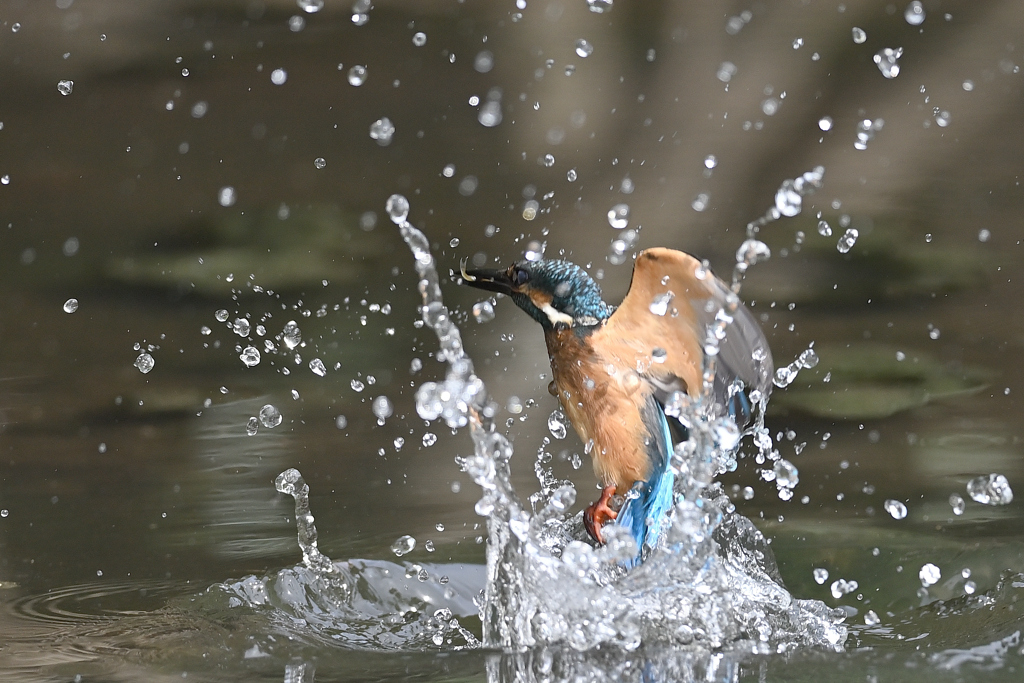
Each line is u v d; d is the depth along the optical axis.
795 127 19.09
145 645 5.42
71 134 19.77
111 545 6.88
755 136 19.08
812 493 7.95
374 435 9.27
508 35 22.39
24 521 7.32
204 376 10.85
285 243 15.29
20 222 16.06
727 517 6.82
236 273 14.12
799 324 12.29
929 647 5.41
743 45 21.05
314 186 17.67
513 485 8.22
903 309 12.65
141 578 6.37
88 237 15.48
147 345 11.76
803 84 20.06
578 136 19.62
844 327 12.14
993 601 5.97
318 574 6.39
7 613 5.84
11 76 21.16
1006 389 10.22
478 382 6.16
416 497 7.88
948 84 19.77
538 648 5.57
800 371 10.87
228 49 22.42
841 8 21.58
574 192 17.55
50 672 5.06
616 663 5.31
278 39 22.89
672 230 15.80
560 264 6.40
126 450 8.82
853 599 6.23
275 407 9.96
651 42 21.38
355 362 11.33
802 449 8.92
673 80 20.77
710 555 5.93
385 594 6.31
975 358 11.07
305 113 20.67
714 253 14.90
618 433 6.24
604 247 15.20
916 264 14.12
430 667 5.28
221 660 5.25
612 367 6.21
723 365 6.18
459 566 6.68
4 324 12.42
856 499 7.77
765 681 5.02
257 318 12.61
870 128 7.15
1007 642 5.39
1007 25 20.91
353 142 19.64
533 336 12.07
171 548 6.82
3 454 8.70
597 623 5.61
